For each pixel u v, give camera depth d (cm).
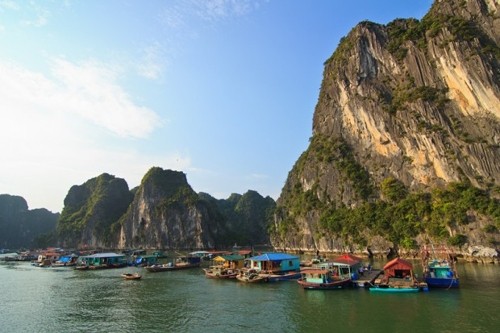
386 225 8356
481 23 8562
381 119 9744
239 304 3450
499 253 6062
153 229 18975
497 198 6706
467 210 6812
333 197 10619
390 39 10838
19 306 3806
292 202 13100
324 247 10112
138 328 2808
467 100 8062
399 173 9094
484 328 2420
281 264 5059
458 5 9156
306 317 2864
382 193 9212
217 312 3186
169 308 3444
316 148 12181
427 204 7719
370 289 3684
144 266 7725
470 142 7625
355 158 10681
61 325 2995
